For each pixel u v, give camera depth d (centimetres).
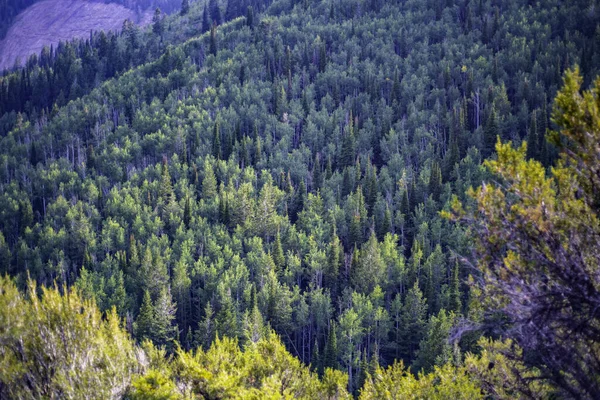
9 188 15662
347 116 17388
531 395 1648
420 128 15312
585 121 1482
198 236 11181
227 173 14325
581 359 1458
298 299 9138
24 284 10700
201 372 2531
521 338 1530
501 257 1620
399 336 8056
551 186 1598
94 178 15575
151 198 13638
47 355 2481
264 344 3266
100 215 13325
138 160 16400
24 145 18588
